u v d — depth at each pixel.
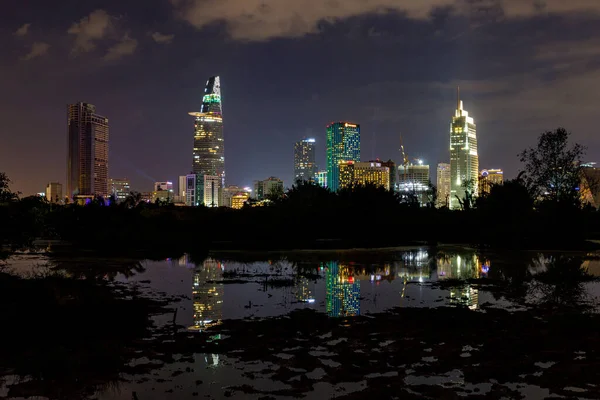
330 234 78.81
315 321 20.86
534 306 24.62
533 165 73.62
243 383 13.81
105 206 79.56
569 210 61.97
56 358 15.61
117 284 31.88
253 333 18.86
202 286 31.19
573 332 19.03
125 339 18.06
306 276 36.12
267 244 67.44
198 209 102.56
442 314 22.31
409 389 13.21
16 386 13.65
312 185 98.50
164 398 12.86
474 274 37.22
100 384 13.82
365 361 15.45
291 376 14.30
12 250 32.50
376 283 32.75
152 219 81.06
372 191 82.44
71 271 38.59
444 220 85.88
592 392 13.04
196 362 15.62
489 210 70.44
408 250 59.38
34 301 21.44
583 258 48.22
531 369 14.76
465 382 13.79
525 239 62.84
